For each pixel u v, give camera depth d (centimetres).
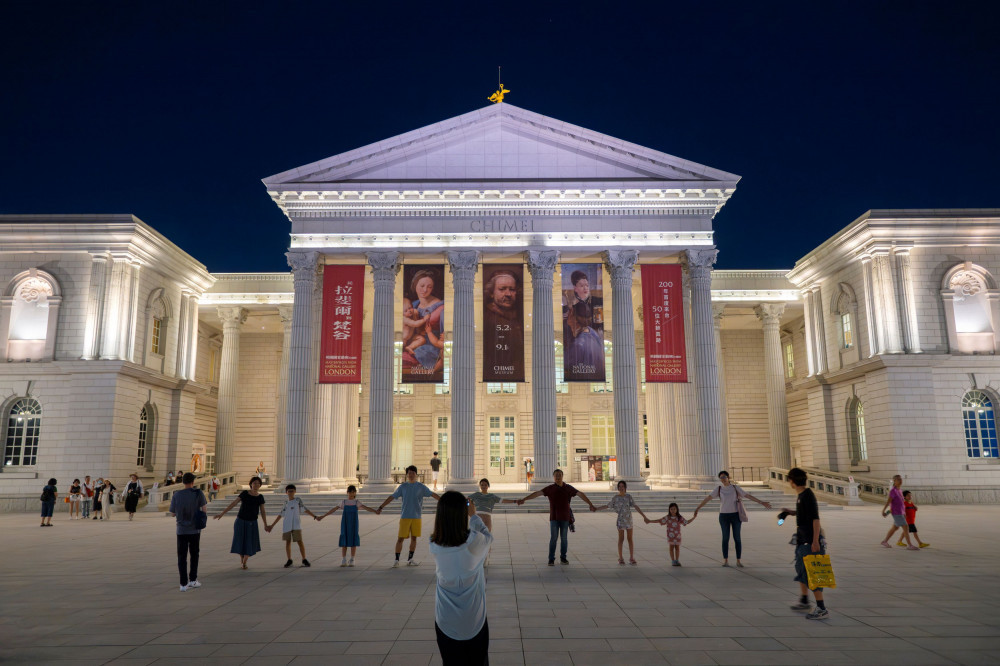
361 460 5159
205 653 916
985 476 3725
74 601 1263
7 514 3566
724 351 5559
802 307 4962
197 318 4744
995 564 1641
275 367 5525
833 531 2395
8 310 3856
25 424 3797
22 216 3862
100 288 3838
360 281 3659
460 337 3672
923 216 3888
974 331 3872
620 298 3709
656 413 4138
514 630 1027
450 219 3778
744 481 5303
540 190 3741
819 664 853
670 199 3781
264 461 5388
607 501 3416
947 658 875
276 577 1522
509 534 2380
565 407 5238
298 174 3778
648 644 948
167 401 4369
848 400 4234
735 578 1466
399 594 1316
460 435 3572
